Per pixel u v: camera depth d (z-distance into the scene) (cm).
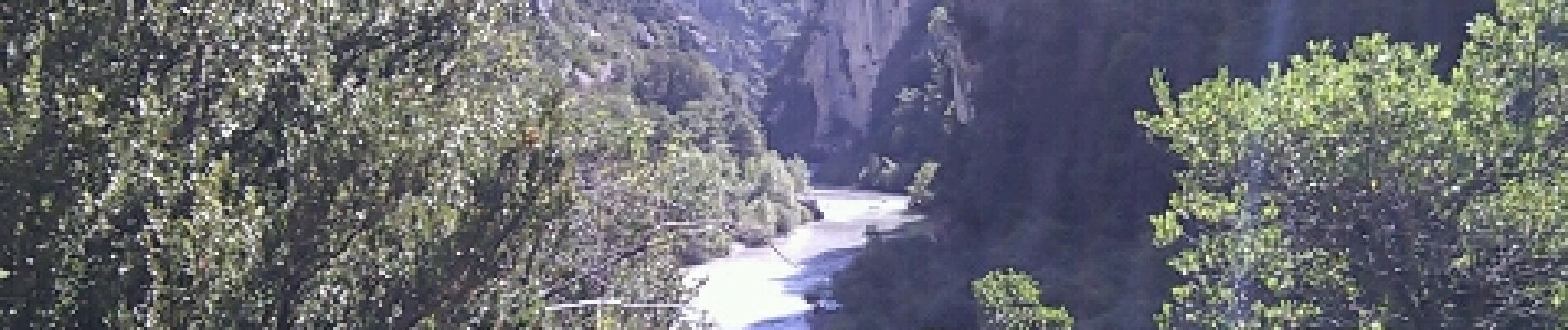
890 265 3875
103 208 704
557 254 1123
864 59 11738
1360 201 928
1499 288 907
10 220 702
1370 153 908
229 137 834
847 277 3909
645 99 7600
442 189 901
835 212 6550
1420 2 2275
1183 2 3538
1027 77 4103
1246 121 930
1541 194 874
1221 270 984
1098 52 3719
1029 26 4262
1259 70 2875
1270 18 2875
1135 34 3541
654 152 1734
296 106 874
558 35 6372
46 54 828
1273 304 984
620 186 1473
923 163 7231
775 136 13125
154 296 684
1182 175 1007
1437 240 913
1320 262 955
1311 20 2725
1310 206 950
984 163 4200
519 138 980
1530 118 923
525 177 945
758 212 5144
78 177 725
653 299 1472
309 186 835
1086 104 3703
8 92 763
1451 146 887
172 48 880
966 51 4731
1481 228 892
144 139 754
